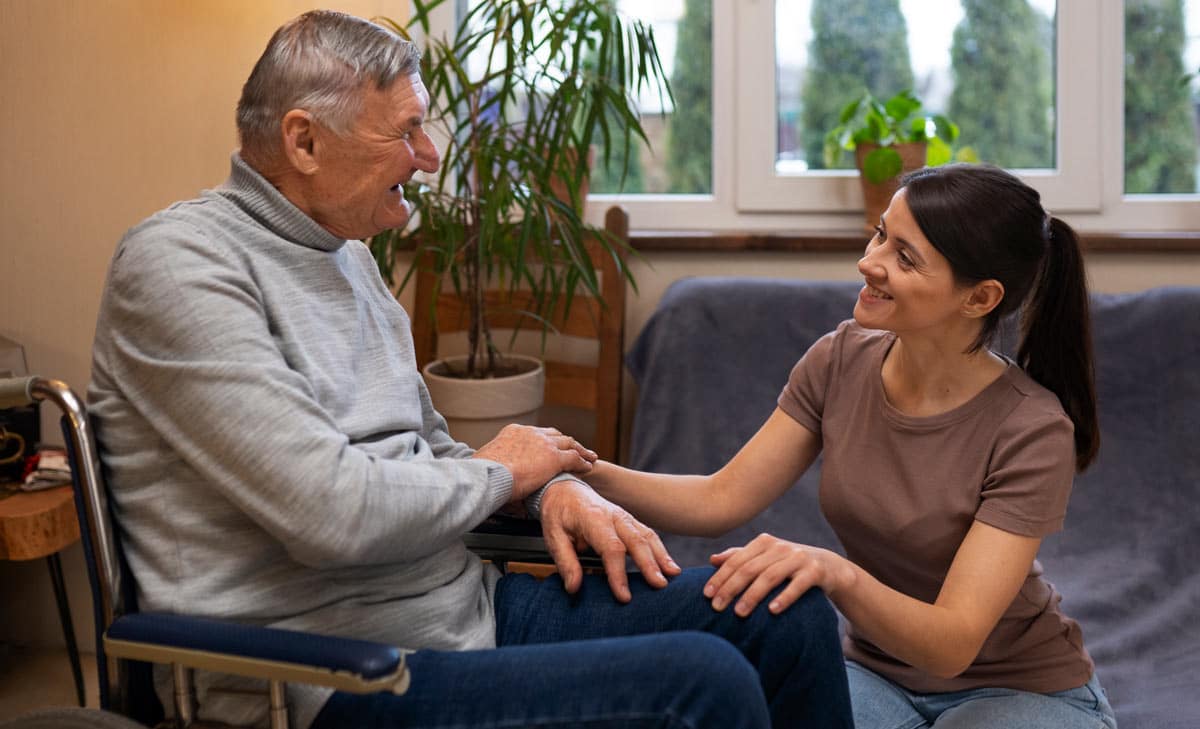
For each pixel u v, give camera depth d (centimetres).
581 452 159
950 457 143
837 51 287
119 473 129
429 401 161
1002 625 147
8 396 127
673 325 247
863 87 287
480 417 236
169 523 127
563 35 233
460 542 148
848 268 272
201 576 126
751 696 118
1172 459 225
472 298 247
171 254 127
